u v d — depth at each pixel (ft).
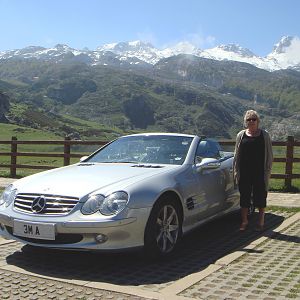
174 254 19.63
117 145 24.31
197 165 21.81
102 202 17.07
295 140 39.09
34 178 19.98
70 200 17.34
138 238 17.35
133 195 17.37
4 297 14.52
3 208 18.71
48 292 14.99
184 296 14.47
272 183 44.11
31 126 545.44
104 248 16.79
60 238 17.17
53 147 235.20
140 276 16.66
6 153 51.62
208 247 20.90
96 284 15.69
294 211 29.86
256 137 23.65
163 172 19.75
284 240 22.00
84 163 22.79
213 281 15.94
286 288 15.20
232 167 25.32
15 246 20.85
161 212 18.53
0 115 531.09
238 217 27.48
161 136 24.02
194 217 20.79
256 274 16.70
